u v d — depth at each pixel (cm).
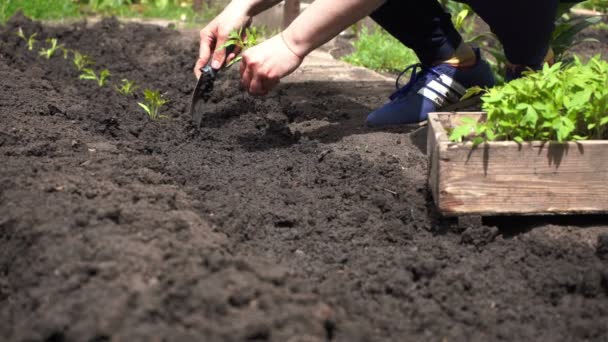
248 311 133
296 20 180
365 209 174
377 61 278
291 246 163
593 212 166
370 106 228
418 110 205
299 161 193
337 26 179
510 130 168
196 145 202
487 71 209
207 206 170
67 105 221
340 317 139
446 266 159
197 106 205
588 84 169
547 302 153
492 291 154
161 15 356
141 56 278
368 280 154
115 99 232
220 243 154
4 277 147
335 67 268
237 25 198
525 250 163
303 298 137
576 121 171
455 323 146
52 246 145
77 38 293
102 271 138
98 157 183
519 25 194
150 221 153
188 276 138
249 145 202
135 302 133
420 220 172
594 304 151
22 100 216
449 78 205
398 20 203
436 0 202
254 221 169
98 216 153
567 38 230
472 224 166
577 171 164
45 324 130
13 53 263
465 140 175
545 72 172
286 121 218
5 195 160
